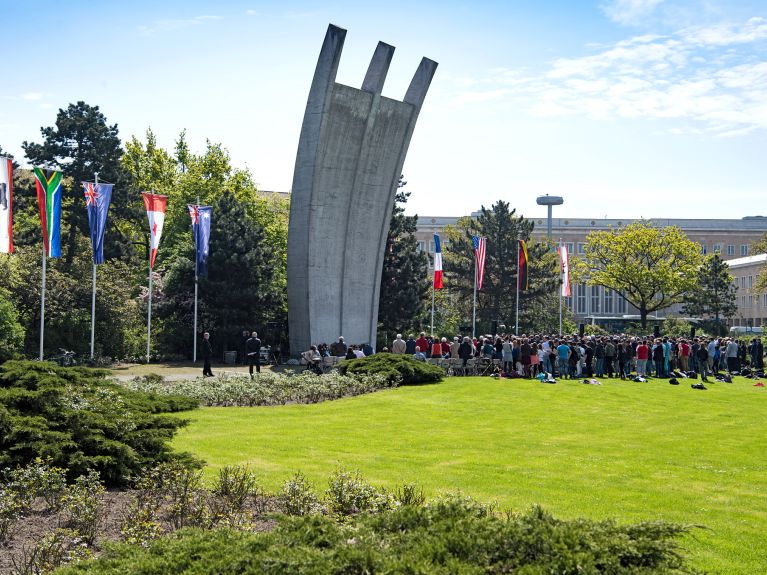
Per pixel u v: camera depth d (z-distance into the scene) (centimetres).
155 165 6550
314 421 2133
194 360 4422
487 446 1784
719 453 1755
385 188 4403
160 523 1025
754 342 4291
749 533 1086
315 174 4053
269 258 5038
